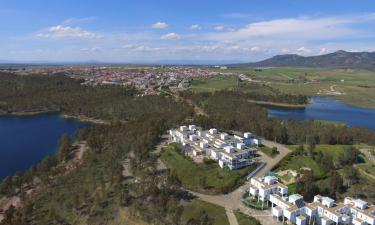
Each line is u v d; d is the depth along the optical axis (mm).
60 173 179250
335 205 128000
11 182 166250
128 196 135500
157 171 160375
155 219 119250
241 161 165250
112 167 167000
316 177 157375
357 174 162125
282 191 135500
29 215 134125
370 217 120688
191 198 139125
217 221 121250
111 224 120562
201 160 172750
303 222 119688
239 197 140875
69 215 130625
